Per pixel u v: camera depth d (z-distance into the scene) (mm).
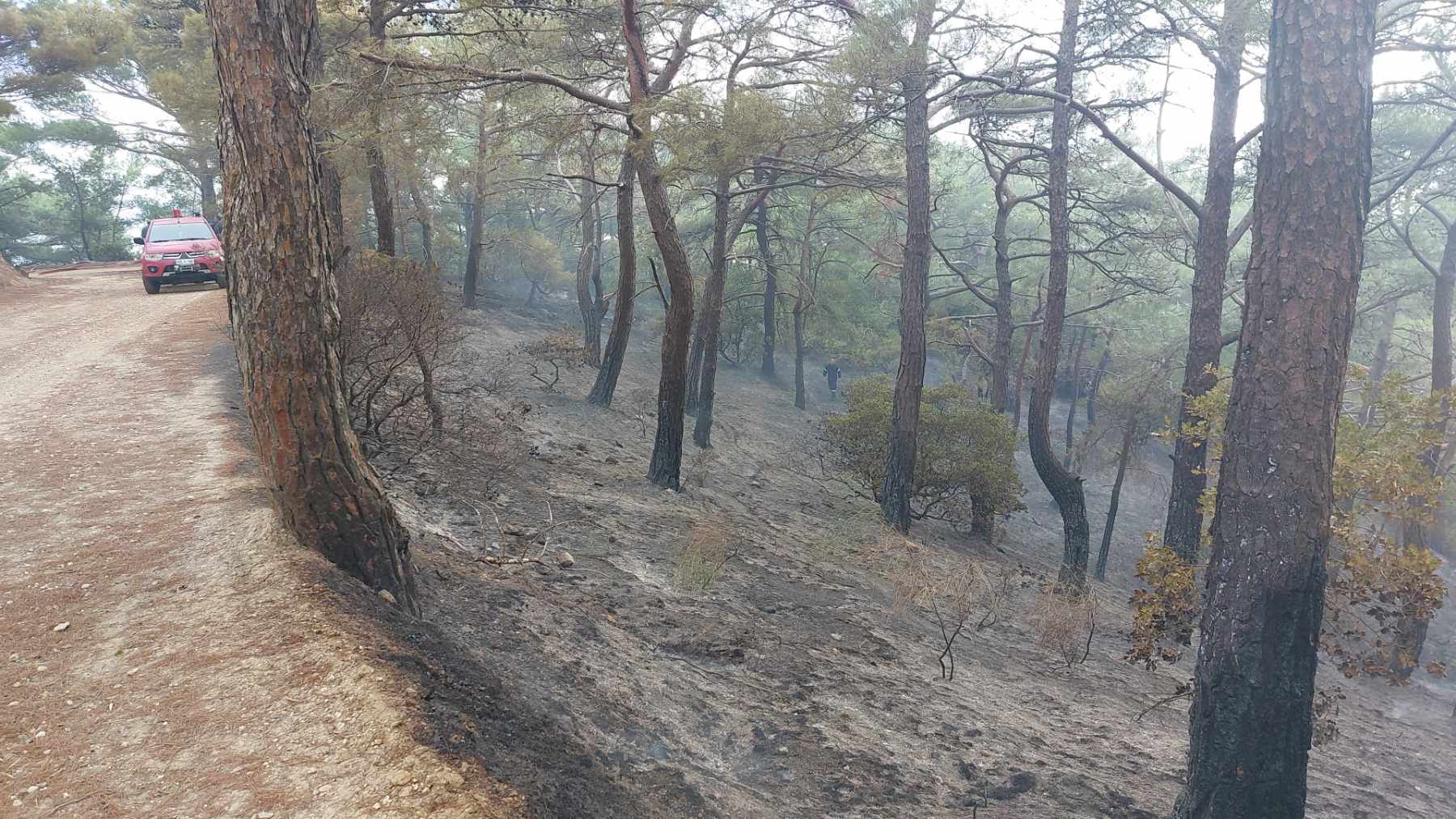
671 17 14859
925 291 15805
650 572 8875
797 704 6457
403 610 5043
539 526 9289
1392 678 7312
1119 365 29828
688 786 4664
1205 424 9055
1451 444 16578
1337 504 7703
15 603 4422
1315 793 7336
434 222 31078
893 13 12453
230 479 6516
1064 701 8336
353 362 8594
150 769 3100
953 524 19547
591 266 29828
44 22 23156
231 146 4594
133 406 8859
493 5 11641
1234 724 5449
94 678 3729
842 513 16141
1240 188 21609
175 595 4504
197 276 18031
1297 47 5352
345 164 10766
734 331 38781
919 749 6152
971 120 21594
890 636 8867
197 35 18891
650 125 11602
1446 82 17188
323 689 3592
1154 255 27906
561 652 5898
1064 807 5688
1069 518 15398
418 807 2865
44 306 16125
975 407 19766
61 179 49938
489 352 23125
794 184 18266
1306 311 5312
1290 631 5348
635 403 24047
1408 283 26531
